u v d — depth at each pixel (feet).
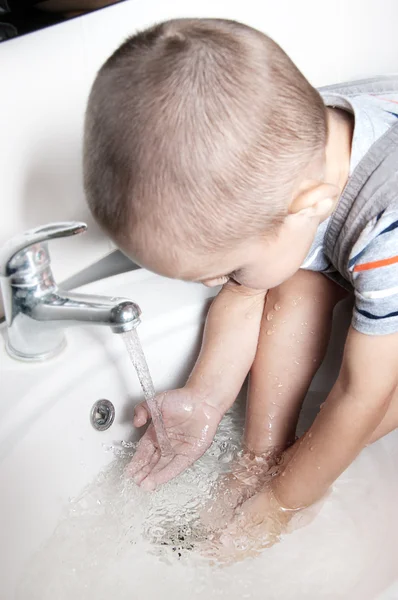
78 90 2.67
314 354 2.85
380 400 2.40
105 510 2.54
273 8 3.10
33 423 2.32
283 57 1.97
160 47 1.86
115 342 2.63
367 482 2.69
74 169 2.79
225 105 1.83
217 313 2.86
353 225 2.40
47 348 2.48
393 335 2.31
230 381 2.83
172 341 2.83
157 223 1.91
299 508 2.56
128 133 1.83
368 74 3.65
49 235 2.08
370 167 2.35
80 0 2.54
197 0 2.87
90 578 2.36
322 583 2.34
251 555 2.47
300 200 2.02
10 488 2.19
